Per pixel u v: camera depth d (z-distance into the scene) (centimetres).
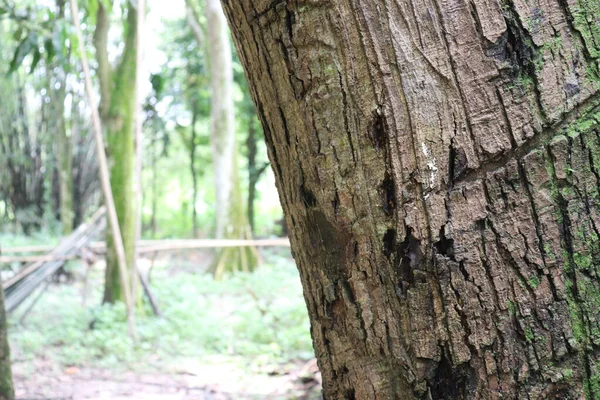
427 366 100
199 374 498
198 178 1877
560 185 96
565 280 96
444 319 98
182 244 697
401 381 104
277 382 474
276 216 1772
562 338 96
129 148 675
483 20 94
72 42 544
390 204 99
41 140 1285
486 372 98
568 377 96
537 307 96
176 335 586
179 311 659
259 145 1577
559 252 96
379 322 104
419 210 97
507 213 95
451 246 96
